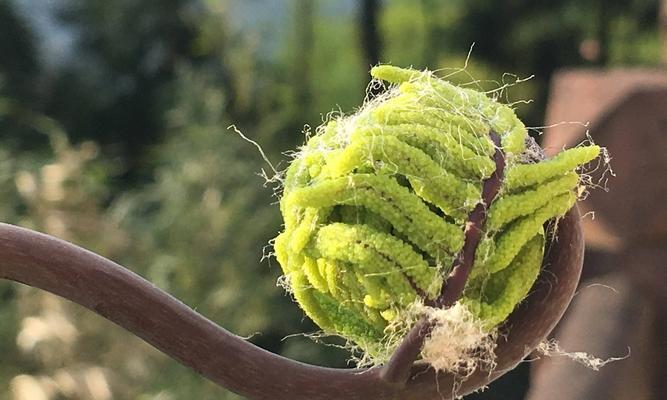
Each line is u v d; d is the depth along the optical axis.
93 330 0.65
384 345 0.18
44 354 0.63
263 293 0.75
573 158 0.18
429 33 1.10
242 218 0.76
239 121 0.97
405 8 1.11
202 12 1.06
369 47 1.07
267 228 0.77
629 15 1.01
